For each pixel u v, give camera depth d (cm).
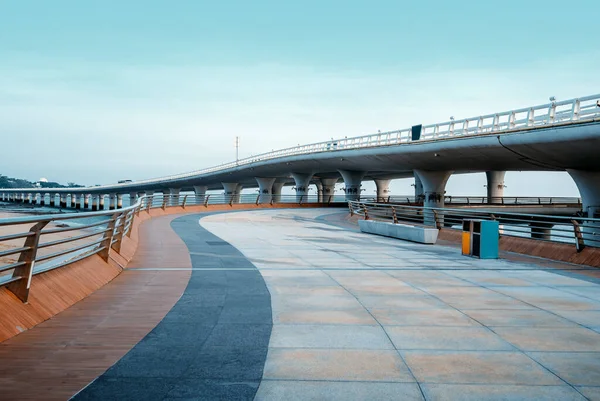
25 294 738
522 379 549
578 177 4550
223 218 3900
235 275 1239
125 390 501
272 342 680
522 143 4044
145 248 1794
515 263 1563
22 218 668
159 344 660
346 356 624
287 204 6369
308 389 514
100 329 723
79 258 1067
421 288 1102
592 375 564
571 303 959
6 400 465
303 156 8044
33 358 589
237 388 514
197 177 12388
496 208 7356
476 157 5088
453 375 560
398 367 585
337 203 7100
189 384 522
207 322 781
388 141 6184
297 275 1255
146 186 15662
